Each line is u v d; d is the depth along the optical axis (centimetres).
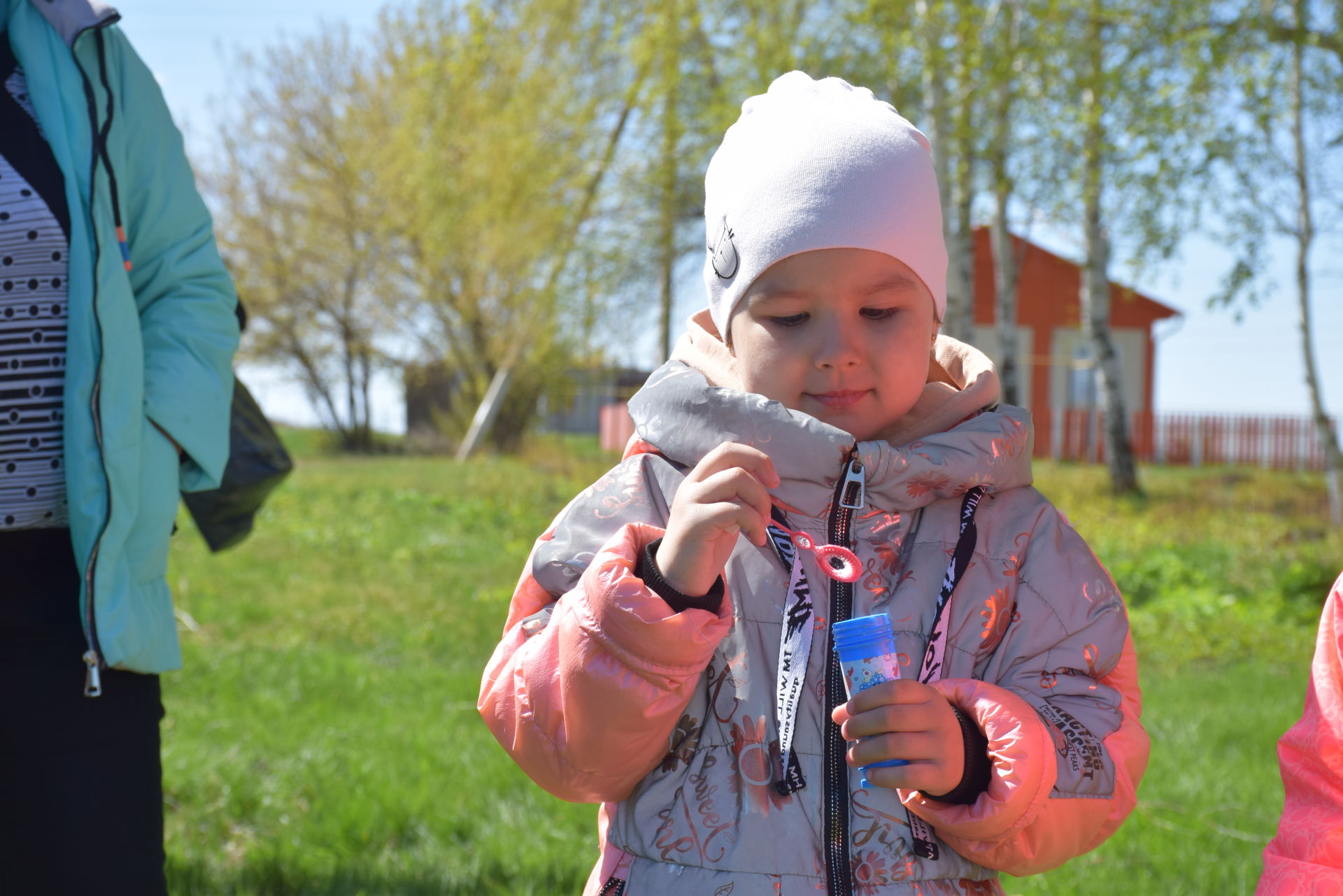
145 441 209
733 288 157
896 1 1091
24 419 199
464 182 1664
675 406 155
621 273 1734
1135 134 1245
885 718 129
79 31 207
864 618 133
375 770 402
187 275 225
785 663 142
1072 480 1873
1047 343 2964
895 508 151
